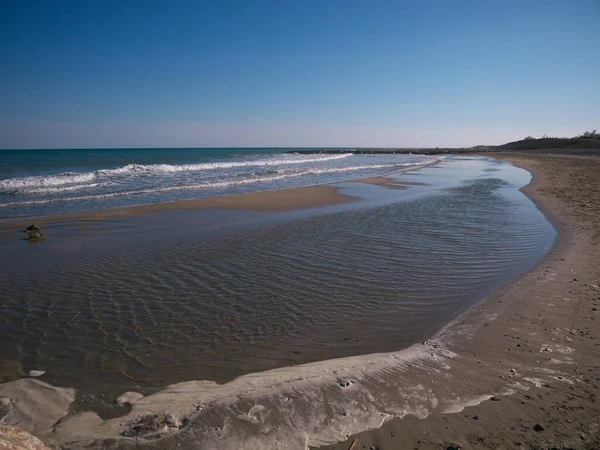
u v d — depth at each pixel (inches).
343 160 2233.0
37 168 1366.9
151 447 120.5
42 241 384.5
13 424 132.4
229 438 124.0
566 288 244.8
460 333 194.7
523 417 131.0
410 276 281.7
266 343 189.9
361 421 131.3
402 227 443.5
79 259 325.7
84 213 523.5
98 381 159.8
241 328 205.6
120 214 523.2
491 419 130.6
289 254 339.3
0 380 160.6
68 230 431.2
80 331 203.2
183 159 2235.5
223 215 524.1
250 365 170.4
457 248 352.8
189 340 193.3
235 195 705.6
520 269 290.0
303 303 236.7
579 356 169.0
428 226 446.9
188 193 744.3
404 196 703.1
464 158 2506.2
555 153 2778.1
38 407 142.6
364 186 871.7
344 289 258.4
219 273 291.4
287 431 127.1
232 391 149.8
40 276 285.1
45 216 504.4
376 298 243.3
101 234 414.3
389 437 123.6
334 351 181.8
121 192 729.6
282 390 149.6
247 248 359.3
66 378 162.1
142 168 1246.3
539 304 223.8
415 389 148.8
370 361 170.4
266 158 2455.7
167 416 134.0
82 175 999.6
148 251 350.0
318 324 209.6
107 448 120.3
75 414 138.5
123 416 136.8
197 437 124.6
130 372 166.1
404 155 3292.3
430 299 240.5
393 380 155.2
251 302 238.5
